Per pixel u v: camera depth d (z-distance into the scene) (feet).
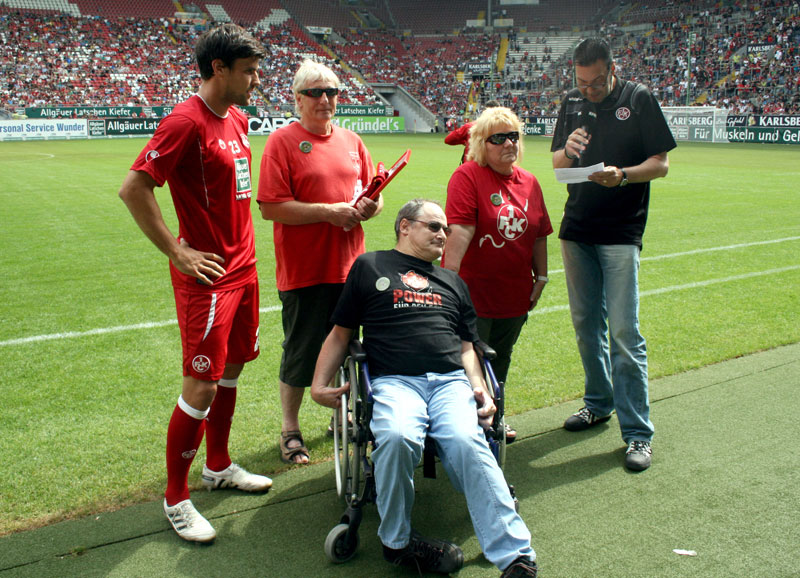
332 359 10.70
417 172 67.97
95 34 158.30
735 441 12.97
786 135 112.16
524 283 12.71
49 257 29.68
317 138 12.34
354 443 9.59
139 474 11.88
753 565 9.23
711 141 122.83
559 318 21.38
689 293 23.71
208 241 10.24
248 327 11.24
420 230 10.70
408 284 10.58
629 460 12.06
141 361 17.49
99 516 10.61
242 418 14.35
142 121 135.13
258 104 154.40
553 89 173.47
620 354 12.46
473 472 9.09
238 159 10.45
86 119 129.29
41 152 93.20
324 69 12.02
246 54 9.66
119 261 28.99
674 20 168.55
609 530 10.15
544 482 11.70
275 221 12.53
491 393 10.44
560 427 14.01
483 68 183.01
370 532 10.42
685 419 13.97
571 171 12.16
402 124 167.32
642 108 12.59
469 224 12.10
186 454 10.19
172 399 15.16
